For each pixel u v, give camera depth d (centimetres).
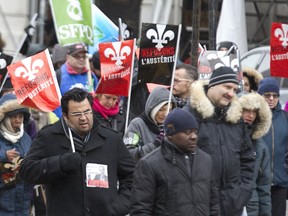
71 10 1920
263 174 1653
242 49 2934
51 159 1302
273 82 1789
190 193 1293
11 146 1577
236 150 1459
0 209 1558
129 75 1620
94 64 1975
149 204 1286
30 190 1583
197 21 2100
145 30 1652
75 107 1305
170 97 1520
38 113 1792
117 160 1340
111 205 1320
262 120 1619
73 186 1310
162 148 1305
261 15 4044
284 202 1805
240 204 1454
